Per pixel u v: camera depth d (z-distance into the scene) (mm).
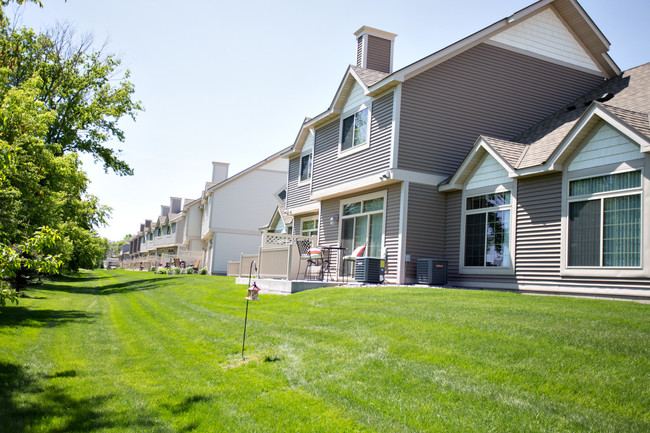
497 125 16203
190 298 16297
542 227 12156
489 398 4867
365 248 16422
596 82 18000
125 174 29469
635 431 4027
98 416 5266
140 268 57719
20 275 16234
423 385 5395
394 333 7465
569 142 11375
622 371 5160
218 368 7086
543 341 6312
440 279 14109
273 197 39531
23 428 4859
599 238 10820
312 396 5559
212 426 4914
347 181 17375
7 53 18984
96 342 9570
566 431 4129
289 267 15062
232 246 37969
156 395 5980
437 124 15359
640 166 10125
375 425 4617
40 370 7168
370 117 16297
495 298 9875
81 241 31844
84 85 26875
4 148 7602
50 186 18219
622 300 9844
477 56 16047
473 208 14328
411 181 14852
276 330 8969
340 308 10039
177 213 58000
